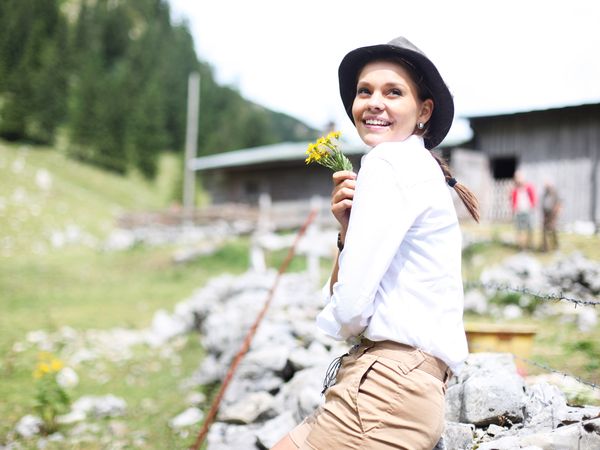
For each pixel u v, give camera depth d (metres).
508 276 10.29
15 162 39.75
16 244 24.72
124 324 11.27
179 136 80.50
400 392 1.67
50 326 10.80
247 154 31.52
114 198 48.88
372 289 1.65
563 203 18.27
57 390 5.55
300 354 5.34
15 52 68.88
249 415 4.57
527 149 18.98
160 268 19.52
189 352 8.59
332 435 1.72
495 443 2.67
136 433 5.30
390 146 1.76
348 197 1.91
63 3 110.75
